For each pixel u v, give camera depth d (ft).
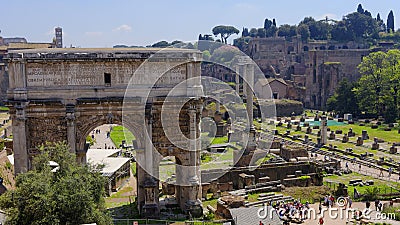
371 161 281.13
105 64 163.63
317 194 202.28
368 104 477.77
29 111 161.89
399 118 443.32
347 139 352.90
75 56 160.86
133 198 201.36
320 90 654.53
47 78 161.79
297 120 499.10
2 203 126.21
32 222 118.73
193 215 170.71
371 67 510.58
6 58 159.22
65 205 121.90
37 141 164.45
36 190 122.62
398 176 245.04
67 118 161.07
